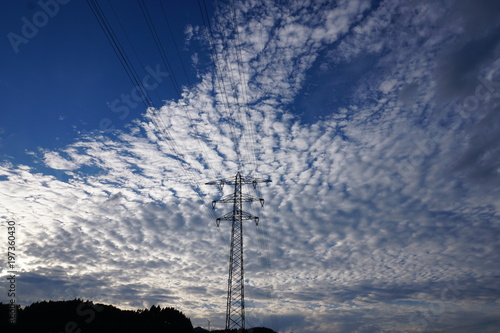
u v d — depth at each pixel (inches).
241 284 1734.7
